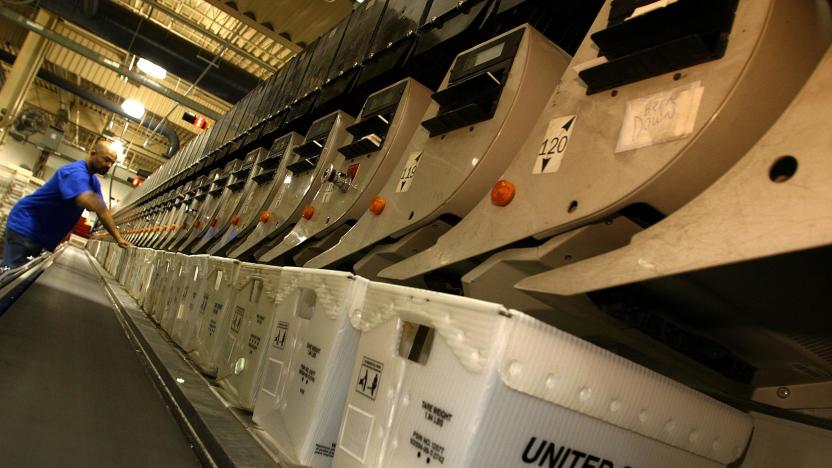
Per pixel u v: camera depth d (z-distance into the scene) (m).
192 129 13.27
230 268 1.95
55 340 2.11
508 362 0.67
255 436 1.21
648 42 0.93
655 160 0.87
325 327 1.11
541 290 0.89
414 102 1.94
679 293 0.90
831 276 0.68
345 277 1.08
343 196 2.09
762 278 0.74
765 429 1.01
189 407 1.38
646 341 1.03
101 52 11.36
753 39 0.81
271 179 3.26
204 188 5.39
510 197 1.14
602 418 0.74
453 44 1.95
